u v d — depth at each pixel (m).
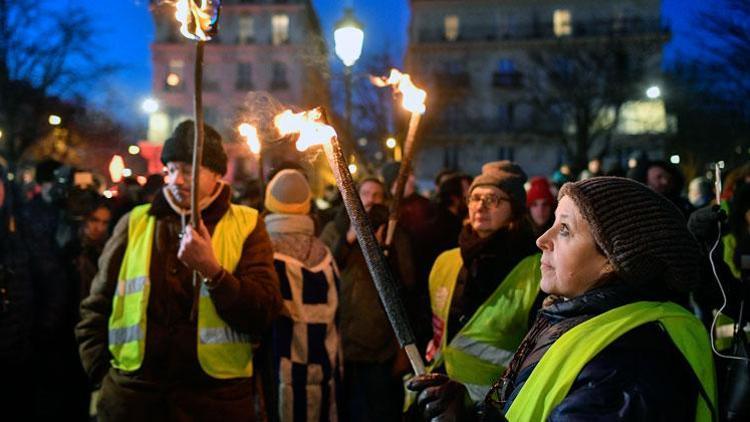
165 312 2.54
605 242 1.29
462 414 1.32
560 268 1.37
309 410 3.10
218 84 45.06
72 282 4.00
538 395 1.27
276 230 3.32
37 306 3.80
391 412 3.79
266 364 3.19
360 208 1.41
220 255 2.62
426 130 37.38
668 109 30.00
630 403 1.16
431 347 2.95
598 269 1.34
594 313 1.32
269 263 2.72
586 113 29.58
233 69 45.22
